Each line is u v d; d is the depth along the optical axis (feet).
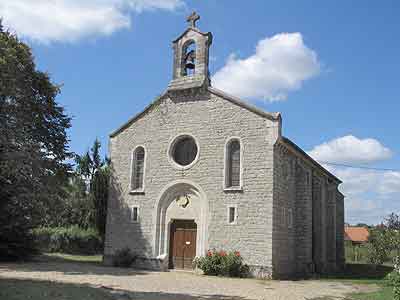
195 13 77.66
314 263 81.41
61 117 83.71
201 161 71.10
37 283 44.04
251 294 45.68
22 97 72.59
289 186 72.02
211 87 73.05
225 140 69.72
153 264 71.82
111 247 76.89
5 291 37.27
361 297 47.16
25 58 76.07
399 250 84.38
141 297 40.55
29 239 74.79
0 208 69.00
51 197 73.51
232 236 65.82
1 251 70.23
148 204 75.10
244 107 68.90
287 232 70.13
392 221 88.02
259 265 63.00
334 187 101.60
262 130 66.74
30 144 59.93
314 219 85.20
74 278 52.11
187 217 71.05
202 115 72.74
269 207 63.93
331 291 51.83
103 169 113.80
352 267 105.29
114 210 78.38
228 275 63.26
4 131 53.98
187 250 70.69
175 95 76.07
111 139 82.07
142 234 74.38
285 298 43.91
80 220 116.06
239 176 68.08
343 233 108.27
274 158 65.57
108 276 56.75
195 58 75.82
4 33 76.28
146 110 78.95
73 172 85.61
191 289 47.78
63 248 106.22
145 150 77.56
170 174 73.82
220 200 67.97
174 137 74.79
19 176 58.95
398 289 41.65
